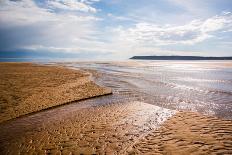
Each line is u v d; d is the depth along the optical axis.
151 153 5.83
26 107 12.25
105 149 6.43
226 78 26.55
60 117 10.49
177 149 5.89
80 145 6.89
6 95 15.12
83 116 10.47
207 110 11.12
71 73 35.22
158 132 7.51
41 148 6.89
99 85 22.00
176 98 14.56
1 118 10.30
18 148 6.99
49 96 15.21
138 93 16.89
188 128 7.65
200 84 21.33
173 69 51.28
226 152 5.50
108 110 11.44
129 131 7.88
